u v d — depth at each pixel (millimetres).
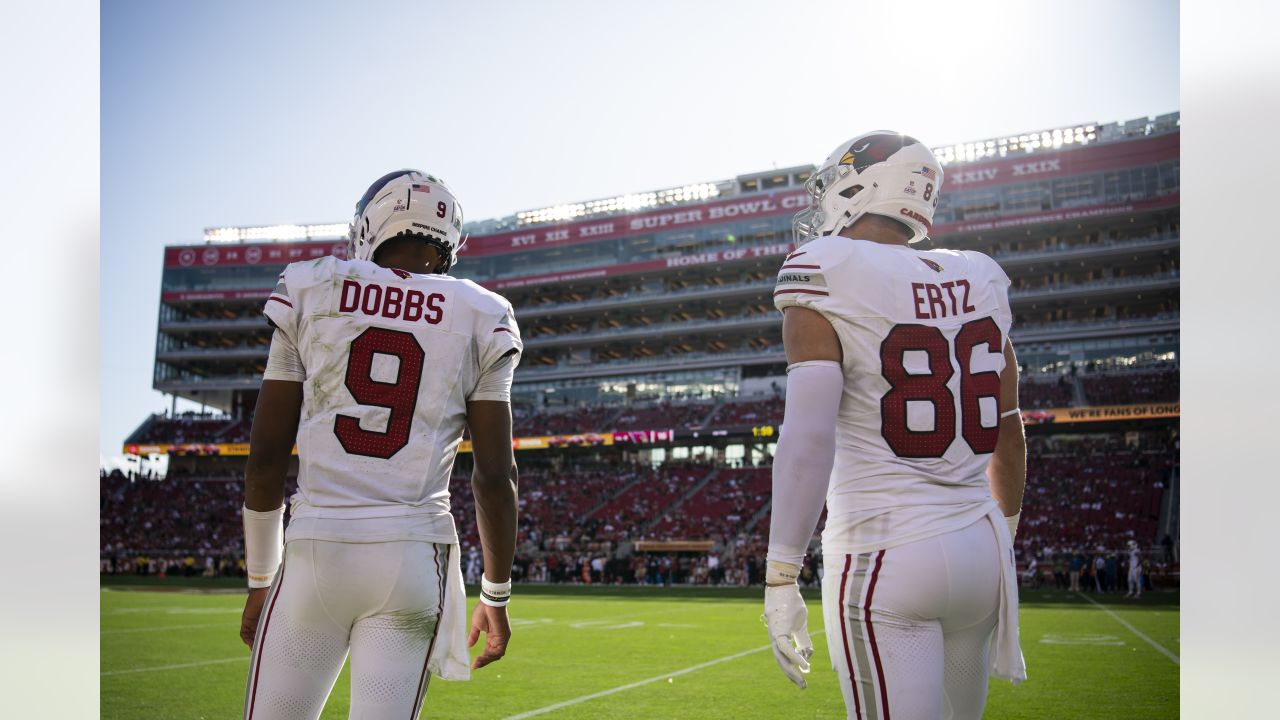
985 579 1773
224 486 39812
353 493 1887
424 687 1925
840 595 1772
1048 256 39125
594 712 5195
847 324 1799
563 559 27484
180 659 7719
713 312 45531
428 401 1967
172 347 48875
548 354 47562
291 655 1868
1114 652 7879
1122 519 26203
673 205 45719
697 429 36156
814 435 1752
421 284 2033
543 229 47312
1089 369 36125
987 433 1871
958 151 41281
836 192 2045
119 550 34438
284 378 1983
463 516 34000
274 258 48812
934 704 1696
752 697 5699
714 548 28984
